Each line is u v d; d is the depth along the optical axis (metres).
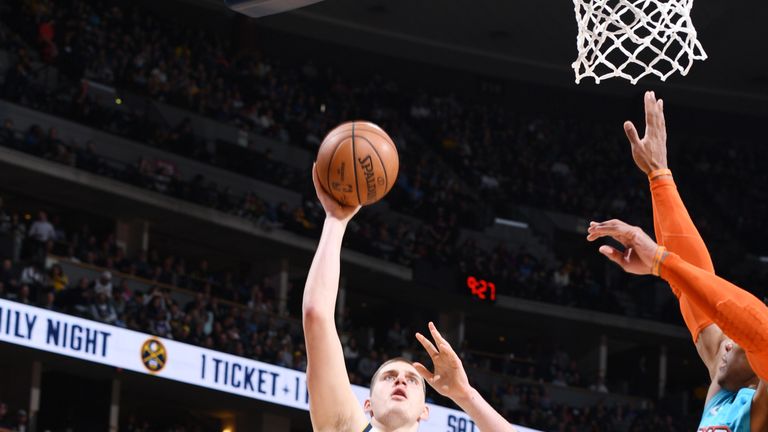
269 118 26.83
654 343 28.92
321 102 29.25
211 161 24.17
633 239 3.29
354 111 29.39
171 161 23.56
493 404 23.44
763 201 32.66
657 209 3.90
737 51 31.31
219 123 25.38
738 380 3.47
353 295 27.03
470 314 27.64
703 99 33.34
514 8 30.06
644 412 25.12
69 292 18.23
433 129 30.53
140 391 21.31
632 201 31.19
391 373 3.77
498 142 31.30
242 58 28.75
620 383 27.41
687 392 28.58
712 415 3.47
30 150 21.06
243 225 23.61
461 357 24.66
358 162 3.84
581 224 29.67
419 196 27.66
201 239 24.33
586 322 27.45
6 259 18.39
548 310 27.00
